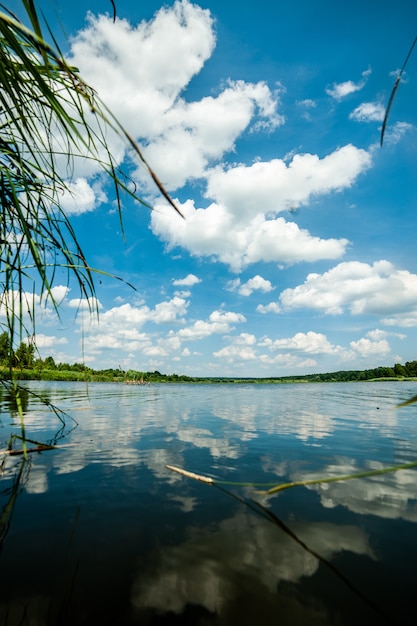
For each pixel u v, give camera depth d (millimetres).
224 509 3363
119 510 3301
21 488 3887
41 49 1367
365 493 3861
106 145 2471
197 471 4633
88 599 1979
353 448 6191
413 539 2764
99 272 3080
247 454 5668
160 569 2301
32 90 2447
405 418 11133
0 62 1920
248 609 1924
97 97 1518
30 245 2316
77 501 3512
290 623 1800
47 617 1817
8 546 2580
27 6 1278
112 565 2342
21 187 2967
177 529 2906
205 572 2279
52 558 2422
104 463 4965
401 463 5105
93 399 18125
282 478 4367
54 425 8234
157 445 6281
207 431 8062
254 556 2484
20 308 2727
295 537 2783
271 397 25391
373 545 2666
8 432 7230
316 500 3633
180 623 1786
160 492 3803
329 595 2047
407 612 1898
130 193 2150
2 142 2508
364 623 1811
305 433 7926
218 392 36156
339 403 18562
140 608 1911
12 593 2023
